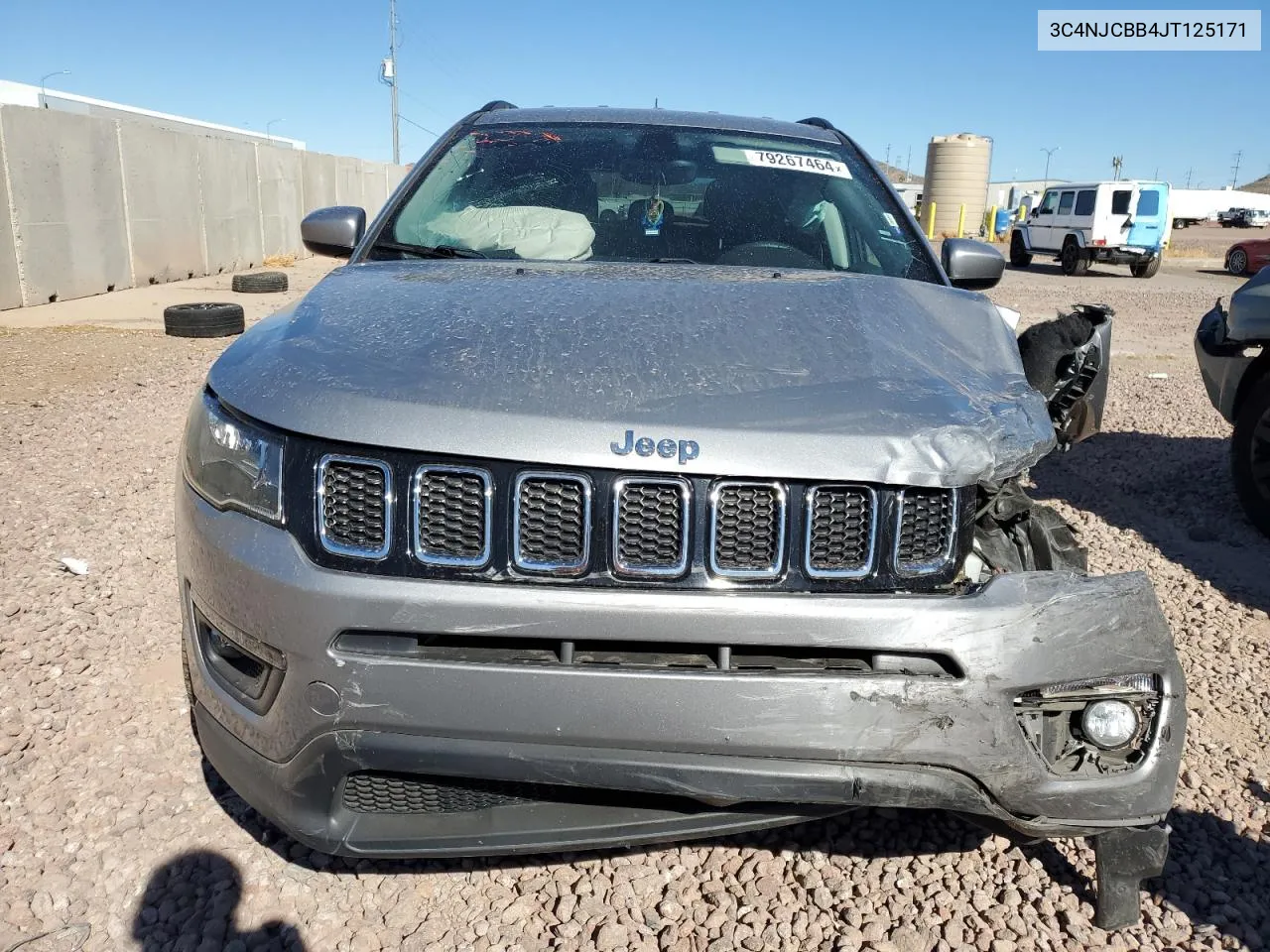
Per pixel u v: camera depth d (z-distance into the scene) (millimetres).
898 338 2227
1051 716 1926
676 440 1781
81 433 6449
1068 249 23953
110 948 2078
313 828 1954
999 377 2205
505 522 1789
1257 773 2807
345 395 1889
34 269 13266
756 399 1883
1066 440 3445
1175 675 1919
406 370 1953
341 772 1877
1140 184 22672
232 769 2049
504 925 2178
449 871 2344
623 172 3295
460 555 1802
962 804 1868
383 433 1809
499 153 3402
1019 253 26672
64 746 2771
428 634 1805
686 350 2037
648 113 3697
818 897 2283
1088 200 23156
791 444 1795
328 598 1804
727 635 1762
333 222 3242
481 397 1854
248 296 15289
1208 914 2234
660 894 2291
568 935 2145
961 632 1792
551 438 1776
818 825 2553
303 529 1870
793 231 3119
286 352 2127
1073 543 2295
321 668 1819
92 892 2232
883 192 3395
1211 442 6941
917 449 1823
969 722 1808
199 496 2094
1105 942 2146
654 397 1869
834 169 3453
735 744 1781
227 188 19312
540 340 2061
